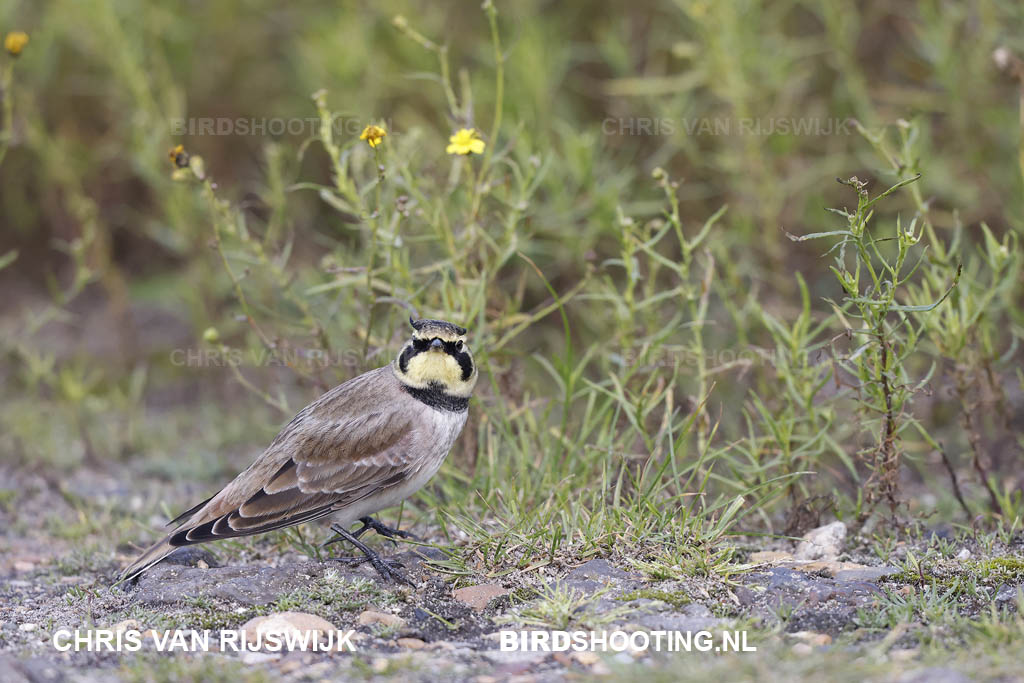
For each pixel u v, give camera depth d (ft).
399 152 38.06
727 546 29.58
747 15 45.78
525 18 47.73
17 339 48.03
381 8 50.67
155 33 51.60
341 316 38.37
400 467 29.53
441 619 26.76
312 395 40.52
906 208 46.14
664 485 30.99
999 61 37.93
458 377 30.01
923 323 32.12
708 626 25.31
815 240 47.42
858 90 45.16
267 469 29.01
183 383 51.55
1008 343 41.88
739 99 44.65
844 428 35.70
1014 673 21.54
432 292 37.91
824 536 31.14
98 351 54.13
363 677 23.35
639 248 34.76
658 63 52.21
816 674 21.77
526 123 44.73
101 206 55.93
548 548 29.04
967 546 30.99
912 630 24.81
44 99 55.31
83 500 39.63
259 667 23.95
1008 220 42.78
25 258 58.80
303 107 52.80
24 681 22.72
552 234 45.34
